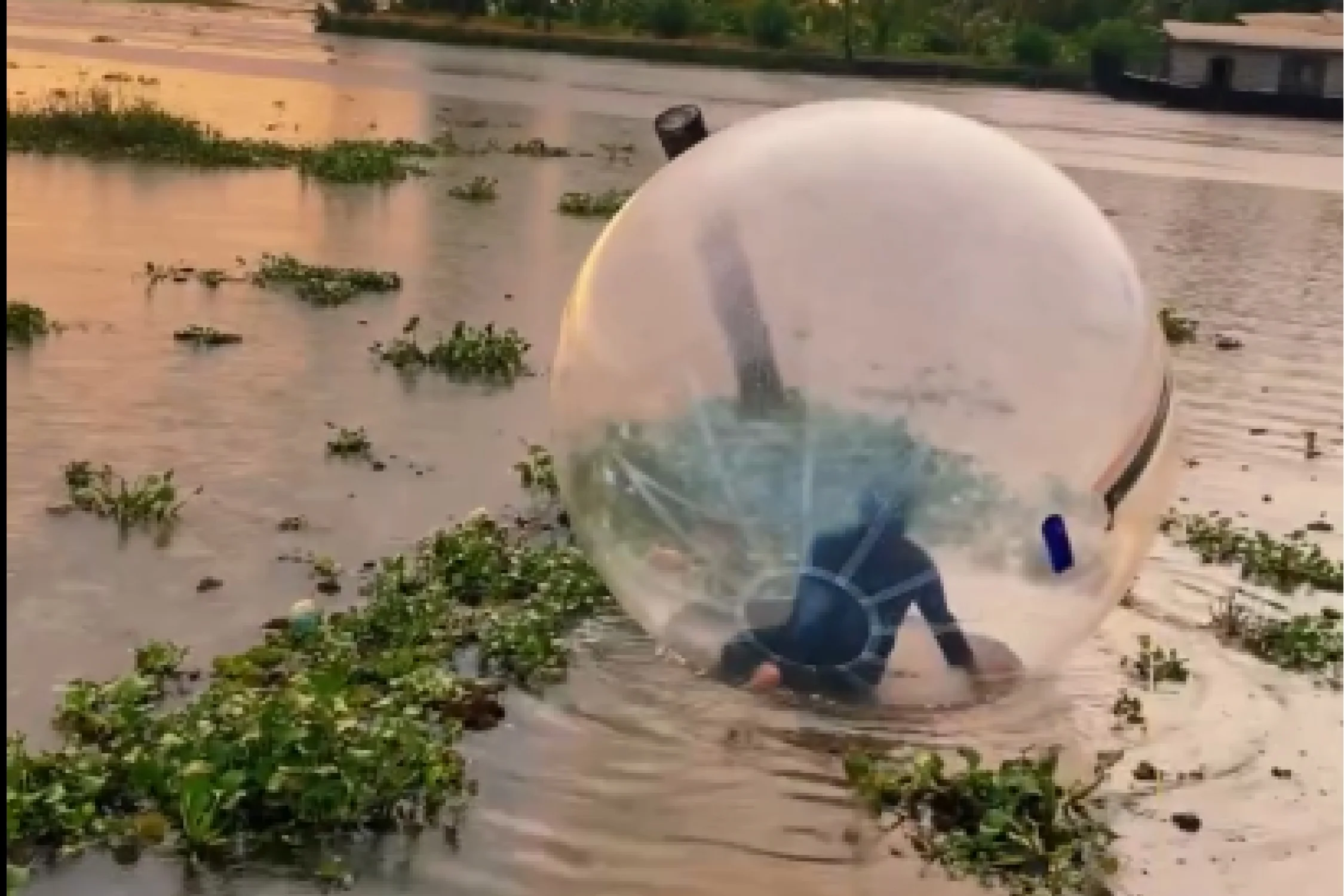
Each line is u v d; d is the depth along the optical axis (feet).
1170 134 154.10
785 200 20.08
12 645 24.54
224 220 66.33
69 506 30.76
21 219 61.67
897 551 20.30
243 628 25.91
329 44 186.19
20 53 132.98
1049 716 24.99
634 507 21.08
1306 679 27.63
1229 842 21.94
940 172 20.21
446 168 90.27
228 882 18.92
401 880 19.31
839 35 226.17
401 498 33.27
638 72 181.47
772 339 19.81
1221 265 77.66
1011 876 20.65
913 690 21.62
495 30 211.41
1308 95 190.39
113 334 45.03
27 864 18.90
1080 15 243.81
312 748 20.62
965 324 19.65
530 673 24.73
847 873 20.33
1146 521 21.54
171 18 199.52
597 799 21.45
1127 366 20.29
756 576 20.76
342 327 48.80
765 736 23.38
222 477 33.53
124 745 21.16
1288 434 45.16
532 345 48.80
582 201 79.00
